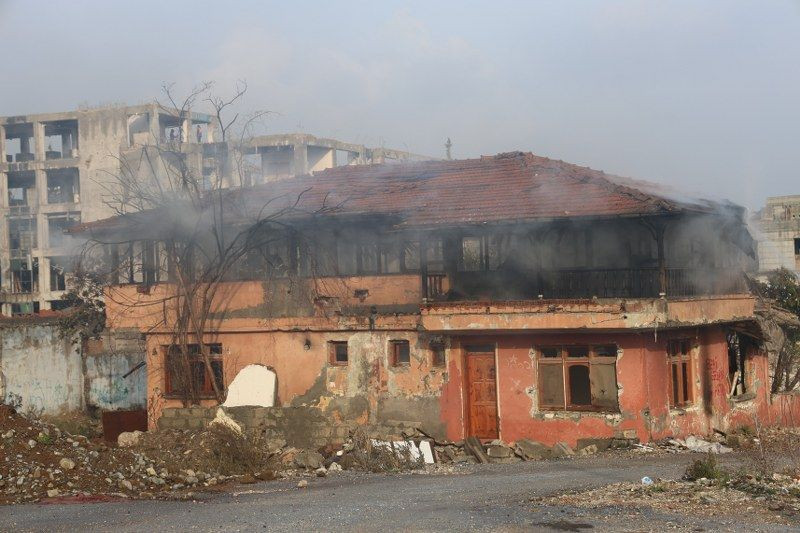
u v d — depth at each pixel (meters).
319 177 32.09
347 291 26.53
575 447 23.64
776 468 18.20
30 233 69.12
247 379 26.66
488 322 23.78
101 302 36.50
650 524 12.50
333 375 26.33
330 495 16.52
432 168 30.47
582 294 24.42
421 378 25.27
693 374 25.95
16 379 33.56
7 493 16.92
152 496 17.08
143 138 66.62
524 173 27.69
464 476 19.08
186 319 27.91
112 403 36.28
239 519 13.82
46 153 71.19
